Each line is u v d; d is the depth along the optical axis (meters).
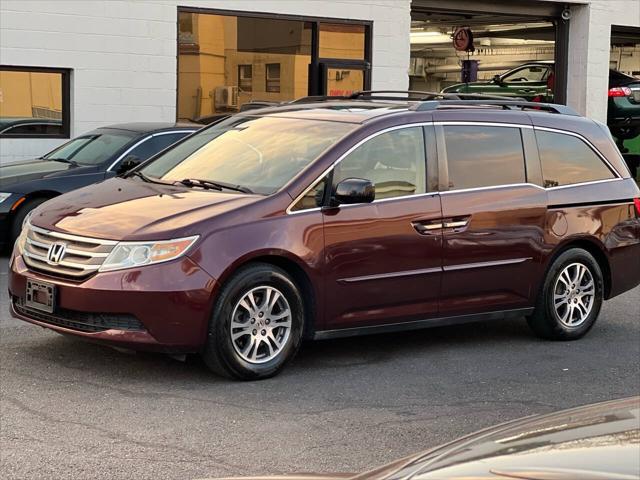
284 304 6.77
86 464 5.15
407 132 7.41
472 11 19.69
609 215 8.45
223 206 6.65
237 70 16.73
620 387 6.95
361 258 7.03
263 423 5.89
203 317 6.41
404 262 7.23
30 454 5.28
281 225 6.70
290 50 17.27
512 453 2.37
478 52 29.58
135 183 7.43
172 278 6.32
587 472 2.14
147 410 6.07
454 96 8.31
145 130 12.28
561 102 21.25
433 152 7.49
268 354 6.79
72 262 6.51
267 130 7.61
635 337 8.57
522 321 9.12
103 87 15.36
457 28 25.69
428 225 7.34
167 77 15.86
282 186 6.87
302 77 17.47
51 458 5.23
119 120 15.55
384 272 7.15
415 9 19.33
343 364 7.34
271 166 7.14
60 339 7.73
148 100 15.74
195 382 6.68
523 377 7.14
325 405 6.29
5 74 14.65
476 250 7.60
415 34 27.12
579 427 2.53
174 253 6.36
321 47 17.56
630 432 2.43
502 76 22.84
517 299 7.93
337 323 7.02
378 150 7.23
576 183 8.30
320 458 5.34
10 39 14.55
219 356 6.53
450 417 6.13
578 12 20.89
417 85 30.44
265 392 6.52
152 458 5.27
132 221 6.55
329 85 17.72
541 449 2.36
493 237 7.68
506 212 7.76
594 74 20.97
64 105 15.20
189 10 16.06
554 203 8.07
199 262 6.39
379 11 18.02
